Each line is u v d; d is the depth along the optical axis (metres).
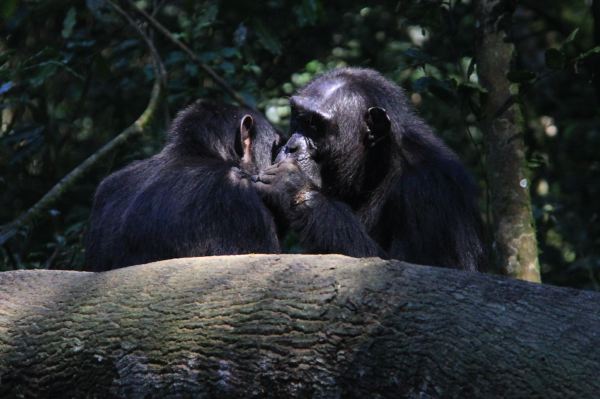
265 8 17.12
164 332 7.52
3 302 8.44
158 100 14.62
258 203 10.80
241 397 7.23
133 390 7.54
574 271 16.09
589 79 14.39
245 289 7.45
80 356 7.80
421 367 6.64
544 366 6.34
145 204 10.88
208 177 10.91
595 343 6.34
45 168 17.12
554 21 18.67
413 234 10.53
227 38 17.92
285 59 18.62
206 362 7.30
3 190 15.88
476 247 10.72
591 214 18.00
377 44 18.62
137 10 15.45
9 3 14.23
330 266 7.43
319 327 7.02
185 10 16.88
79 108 16.84
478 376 6.48
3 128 17.95
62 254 14.50
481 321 6.65
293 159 10.85
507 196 12.89
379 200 11.03
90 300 8.03
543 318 6.59
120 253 10.95
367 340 6.86
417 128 11.38
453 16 15.02
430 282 7.03
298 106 10.96
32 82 14.72
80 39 16.16
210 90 15.91
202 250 10.55
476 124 18.34
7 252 14.47
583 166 19.84
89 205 17.06
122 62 16.80
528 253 12.70
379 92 11.26
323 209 10.45
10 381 8.07
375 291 7.04
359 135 10.93
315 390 6.97
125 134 14.16
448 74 17.19
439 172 10.77
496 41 13.38
